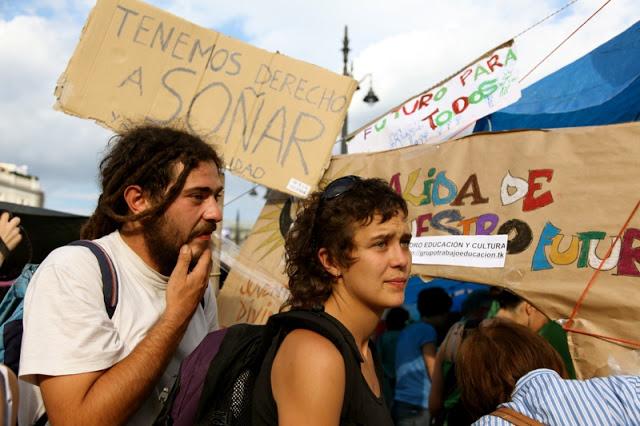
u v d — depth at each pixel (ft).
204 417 4.22
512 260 6.38
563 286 5.86
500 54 8.06
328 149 8.48
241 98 8.66
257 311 8.76
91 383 4.43
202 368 4.52
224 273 11.03
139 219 5.15
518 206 6.46
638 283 5.37
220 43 8.77
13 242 6.68
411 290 18.12
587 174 5.95
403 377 12.48
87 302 4.68
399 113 9.32
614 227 5.65
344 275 4.06
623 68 8.34
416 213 7.62
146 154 5.25
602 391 4.30
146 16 8.49
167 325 4.83
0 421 4.08
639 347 5.26
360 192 4.05
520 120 10.23
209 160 5.48
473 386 4.95
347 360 3.55
